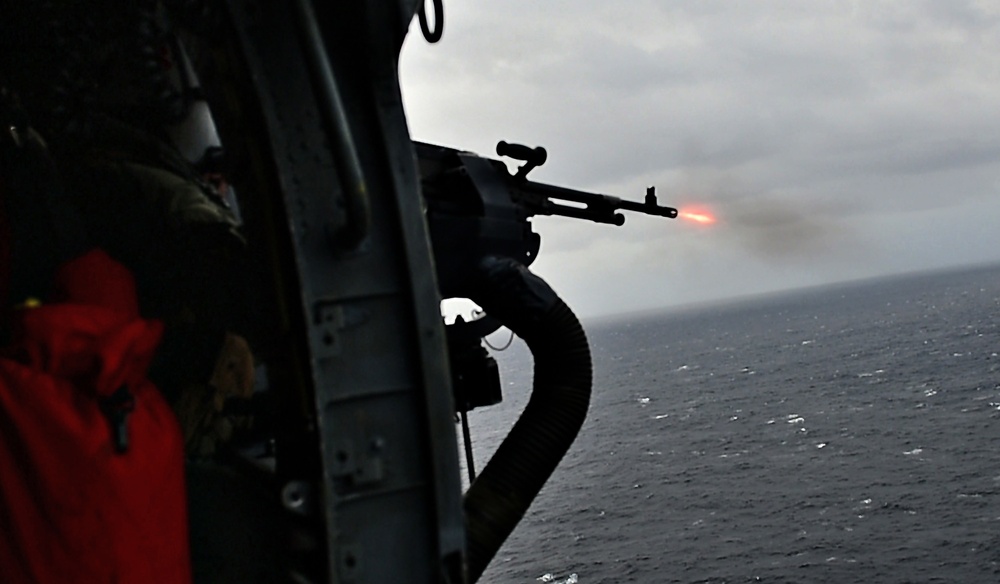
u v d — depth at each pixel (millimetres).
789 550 117438
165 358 3387
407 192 2768
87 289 2852
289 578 2760
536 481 3645
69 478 2387
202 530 2990
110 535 2398
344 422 2611
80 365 2484
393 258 2738
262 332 3047
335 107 2574
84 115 3438
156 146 3422
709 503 145125
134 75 3395
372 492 2625
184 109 3436
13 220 3332
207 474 3051
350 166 2559
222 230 3186
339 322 2607
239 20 2684
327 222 2670
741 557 117312
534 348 3883
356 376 2639
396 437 2668
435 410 2695
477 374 4172
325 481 2553
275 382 2824
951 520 119062
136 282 3408
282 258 2637
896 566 106000
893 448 164875
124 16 3344
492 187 3959
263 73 2680
